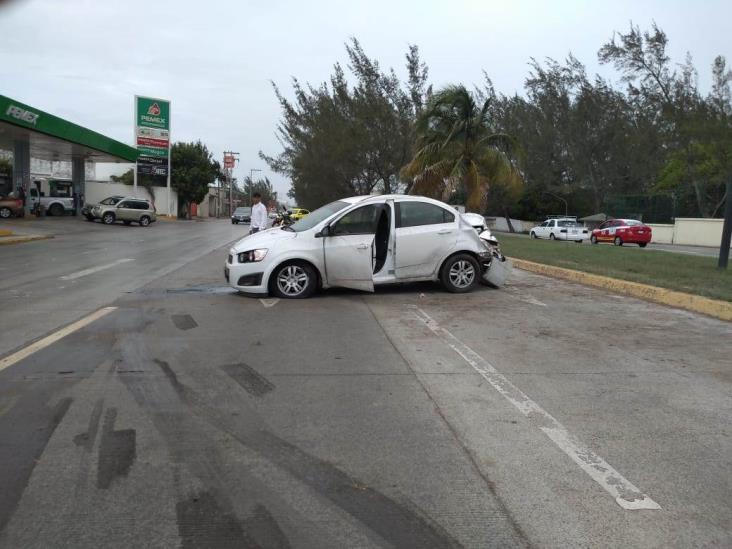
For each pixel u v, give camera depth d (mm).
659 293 10398
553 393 5414
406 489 3643
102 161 43844
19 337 7113
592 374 6008
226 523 3248
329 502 3480
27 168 34031
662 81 44844
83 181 41094
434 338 7449
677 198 48219
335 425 4598
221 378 5676
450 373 5965
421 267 10727
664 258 17859
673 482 3785
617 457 4121
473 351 6832
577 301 10336
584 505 3496
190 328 7738
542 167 60250
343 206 10484
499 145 25812
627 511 3438
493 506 3469
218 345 6887
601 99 54312
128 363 6078
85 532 3150
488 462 4020
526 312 9258
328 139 37625
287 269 9969
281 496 3537
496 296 10742
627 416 4879
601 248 23062
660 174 53125
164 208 56656
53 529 3174
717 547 3109
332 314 8852
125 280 12148
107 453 4047
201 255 18109
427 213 10773
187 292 10625
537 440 4379
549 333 7816
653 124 50219
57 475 3736
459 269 10922
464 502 3506
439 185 25500
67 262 15484
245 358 6375
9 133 30781
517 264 16375
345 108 38406
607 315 9086
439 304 9844
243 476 3770
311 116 41625
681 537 3191
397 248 10500
